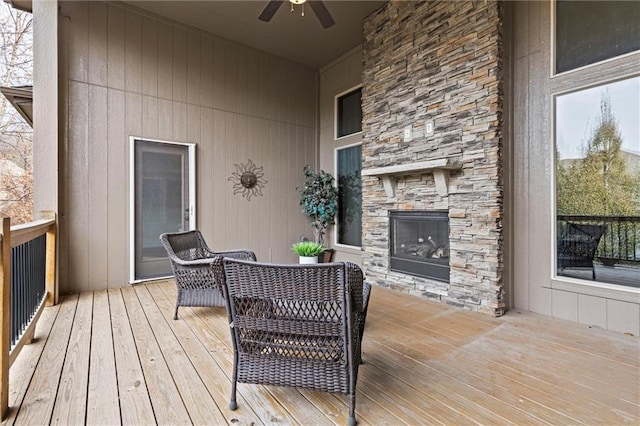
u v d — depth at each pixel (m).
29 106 4.42
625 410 1.70
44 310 3.28
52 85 3.53
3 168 7.57
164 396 1.82
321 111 6.28
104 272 4.13
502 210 3.21
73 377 2.00
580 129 2.99
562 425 1.58
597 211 2.90
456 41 3.48
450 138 3.54
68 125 3.87
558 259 3.12
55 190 3.50
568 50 3.04
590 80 2.88
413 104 3.95
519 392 1.87
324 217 5.61
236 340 1.72
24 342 2.21
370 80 4.57
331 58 5.85
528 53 3.29
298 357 1.65
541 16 3.20
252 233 5.47
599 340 2.58
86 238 4.00
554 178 3.12
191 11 4.43
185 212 4.77
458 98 3.47
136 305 3.48
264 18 3.18
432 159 3.72
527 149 3.31
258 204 5.55
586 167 2.96
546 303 3.18
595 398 1.80
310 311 1.59
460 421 1.61
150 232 4.48
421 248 3.98
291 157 5.97
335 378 1.61
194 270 3.05
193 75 4.85
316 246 3.18
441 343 2.56
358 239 5.50
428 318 3.14
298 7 4.33
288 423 1.60
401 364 2.21
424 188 3.86
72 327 2.83
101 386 1.91
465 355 2.34
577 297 2.98
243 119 5.38
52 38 3.52
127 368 2.12
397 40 4.15
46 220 3.27
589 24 2.91
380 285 4.43
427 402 1.77
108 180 4.14
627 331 2.70
